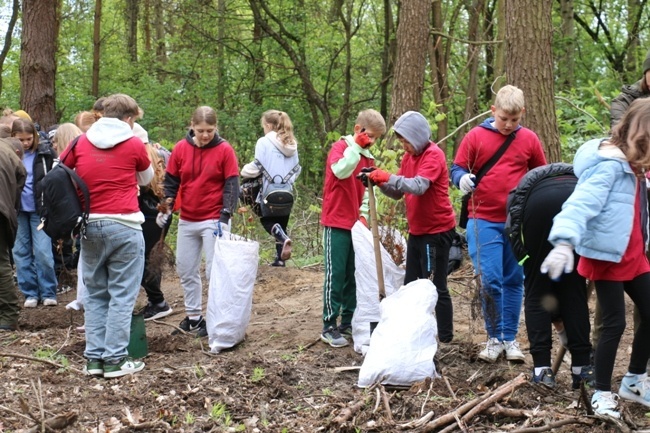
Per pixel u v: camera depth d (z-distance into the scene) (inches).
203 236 239.6
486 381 181.0
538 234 168.7
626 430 149.2
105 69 818.2
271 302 292.5
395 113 464.4
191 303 248.5
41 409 155.4
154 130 663.8
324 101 760.3
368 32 864.3
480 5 644.1
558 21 778.2
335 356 214.1
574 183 169.2
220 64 762.8
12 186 255.4
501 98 192.9
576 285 171.5
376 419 162.4
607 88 673.0
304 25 762.2
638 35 789.9
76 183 194.2
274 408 173.8
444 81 617.0
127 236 199.3
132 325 218.1
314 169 764.0
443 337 213.0
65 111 680.4
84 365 211.8
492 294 199.0
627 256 154.9
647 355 162.7
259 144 345.7
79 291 273.7
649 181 167.5
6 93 740.0
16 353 220.8
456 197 323.6
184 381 190.9
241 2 791.1
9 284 257.4
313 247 427.8
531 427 152.2
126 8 893.2
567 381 184.5
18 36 810.8
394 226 242.2
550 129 298.7
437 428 157.0
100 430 157.9
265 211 346.9
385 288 214.2
